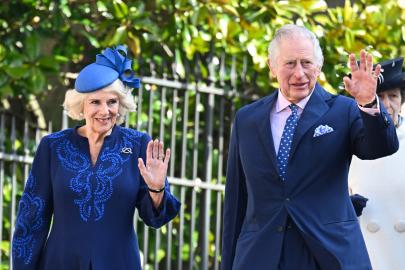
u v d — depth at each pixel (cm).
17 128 2192
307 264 1408
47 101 2238
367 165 1662
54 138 1512
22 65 2111
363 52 1346
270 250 1416
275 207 1426
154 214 1467
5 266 2138
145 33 2164
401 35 2289
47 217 1507
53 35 2195
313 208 1411
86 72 1489
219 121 2192
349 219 1426
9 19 2161
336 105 1441
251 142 1456
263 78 2200
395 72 1627
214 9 2159
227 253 1493
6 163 2192
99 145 1498
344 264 1392
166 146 2269
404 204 1645
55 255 1470
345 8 2258
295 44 1413
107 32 2162
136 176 1484
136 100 2248
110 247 1462
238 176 1487
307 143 1423
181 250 2133
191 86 2134
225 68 2222
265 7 2208
